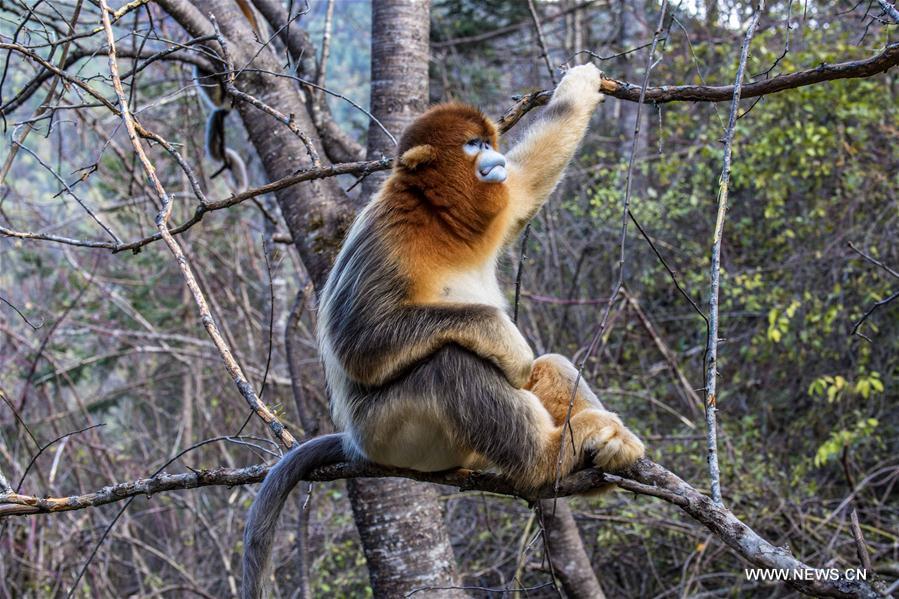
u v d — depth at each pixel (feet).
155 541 40.09
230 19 20.01
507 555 28.78
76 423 42.14
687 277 35.40
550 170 14.65
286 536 33.42
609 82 14.82
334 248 18.37
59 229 40.78
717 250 10.43
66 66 19.81
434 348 12.14
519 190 14.38
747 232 34.96
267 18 22.30
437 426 12.29
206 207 13.24
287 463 12.89
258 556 12.31
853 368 29.89
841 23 32.78
